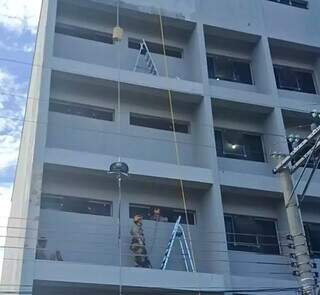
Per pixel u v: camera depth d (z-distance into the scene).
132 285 15.80
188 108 20.98
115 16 21.47
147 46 22.11
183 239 17.81
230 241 19.34
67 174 17.78
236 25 22.86
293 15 24.42
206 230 18.56
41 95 17.98
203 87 20.61
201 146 19.84
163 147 19.84
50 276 15.06
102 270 15.68
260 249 19.56
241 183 19.33
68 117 18.95
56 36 20.25
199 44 21.61
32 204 16.11
